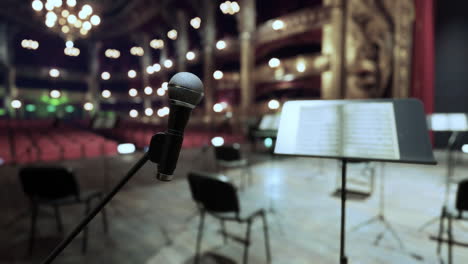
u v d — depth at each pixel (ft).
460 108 31.09
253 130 30.17
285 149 4.59
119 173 20.31
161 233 9.93
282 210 12.14
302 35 40.06
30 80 74.74
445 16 31.68
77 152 27.32
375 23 33.47
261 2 47.67
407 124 4.29
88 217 2.33
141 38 73.77
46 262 2.37
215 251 8.62
